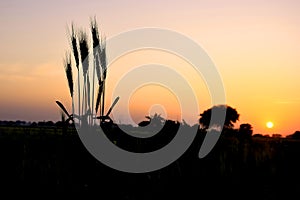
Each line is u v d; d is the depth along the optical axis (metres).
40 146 10.26
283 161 10.86
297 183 9.55
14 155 9.81
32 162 9.27
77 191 8.55
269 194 9.00
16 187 8.42
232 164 10.09
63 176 9.01
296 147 12.12
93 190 8.69
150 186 9.13
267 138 15.01
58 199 8.21
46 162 9.36
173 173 9.55
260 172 9.97
